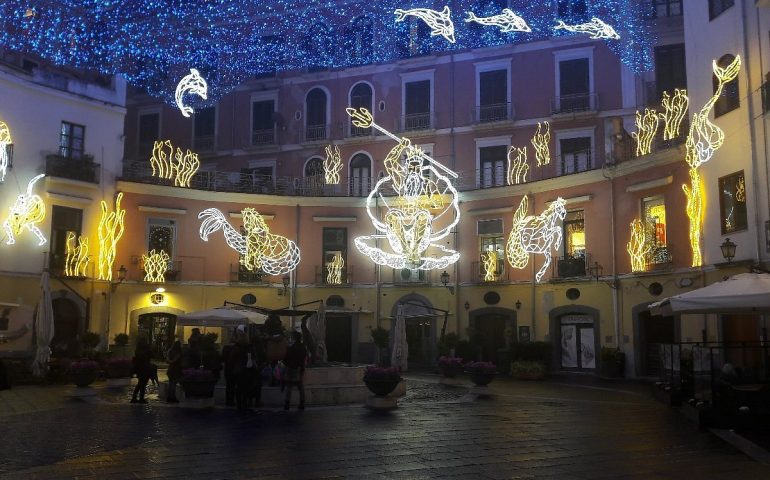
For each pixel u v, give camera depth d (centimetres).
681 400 1423
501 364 2569
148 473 750
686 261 2141
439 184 3070
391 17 3234
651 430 1105
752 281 1204
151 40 3012
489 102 3088
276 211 3027
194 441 959
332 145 3284
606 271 2453
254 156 3403
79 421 1159
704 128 2039
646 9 2850
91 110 2619
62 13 2433
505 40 3047
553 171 2938
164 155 3072
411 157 3100
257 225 2962
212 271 2870
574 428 1123
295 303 2978
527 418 1248
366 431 1066
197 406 1351
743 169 1878
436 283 2927
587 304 2506
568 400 1612
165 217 2800
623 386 2044
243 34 3303
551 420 1225
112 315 2627
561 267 2588
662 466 816
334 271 3003
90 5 2514
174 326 2781
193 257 2834
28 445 918
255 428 1089
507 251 2789
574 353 2552
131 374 1530
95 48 2600
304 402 1389
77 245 2530
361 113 3269
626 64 2869
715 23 2019
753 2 1867
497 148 3066
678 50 2816
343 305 2997
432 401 1545
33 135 2417
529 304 2695
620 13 2873
